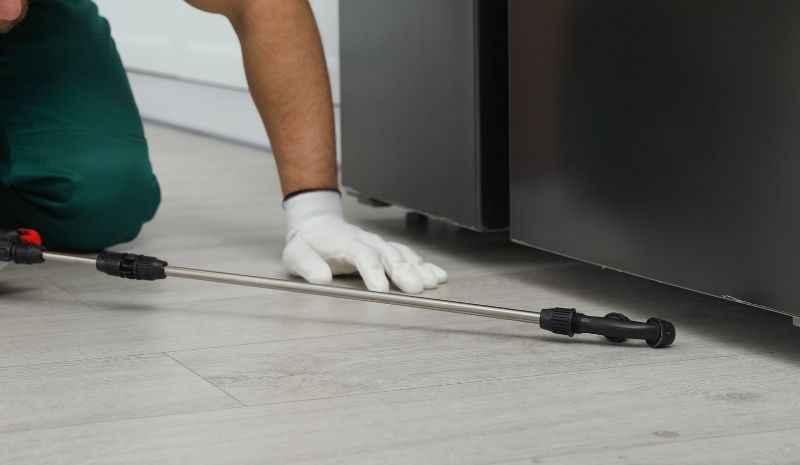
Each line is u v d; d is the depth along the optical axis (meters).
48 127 1.64
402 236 1.88
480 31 1.58
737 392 1.09
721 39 1.18
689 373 1.15
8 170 1.62
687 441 0.96
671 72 1.26
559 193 1.46
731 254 1.20
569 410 1.04
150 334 1.31
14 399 1.09
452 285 1.54
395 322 1.35
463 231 1.92
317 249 1.55
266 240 1.84
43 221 1.66
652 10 1.27
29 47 1.67
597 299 1.46
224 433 1.00
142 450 0.96
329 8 2.54
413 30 1.74
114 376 1.16
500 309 1.26
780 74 1.12
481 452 0.95
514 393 1.09
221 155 2.85
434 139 1.71
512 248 1.78
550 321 1.24
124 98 1.74
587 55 1.38
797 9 1.09
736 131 1.18
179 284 1.55
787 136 1.12
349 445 0.97
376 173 1.90
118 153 1.67
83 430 1.01
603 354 1.22
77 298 1.48
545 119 1.46
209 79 3.03
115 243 1.73
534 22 1.46
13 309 1.43
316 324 1.35
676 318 1.36
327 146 1.60
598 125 1.38
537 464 0.92
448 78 1.66
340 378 1.14
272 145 1.62
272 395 1.09
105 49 1.75
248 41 1.57
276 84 1.57
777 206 1.14
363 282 1.54
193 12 3.06
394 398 1.08
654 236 1.31
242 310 1.41
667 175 1.28
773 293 1.16
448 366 1.18
